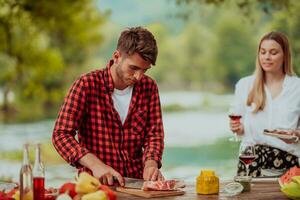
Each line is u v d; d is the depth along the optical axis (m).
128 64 3.24
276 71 4.16
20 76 15.43
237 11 10.45
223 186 3.32
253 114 4.17
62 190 2.74
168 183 3.13
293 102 4.13
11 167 12.41
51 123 20.94
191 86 32.19
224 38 31.28
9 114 22.55
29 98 22.94
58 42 21.08
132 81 3.30
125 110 3.49
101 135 3.44
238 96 4.27
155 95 3.57
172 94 31.39
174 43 32.62
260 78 4.18
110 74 3.42
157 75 32.50
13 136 16.97
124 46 3.24
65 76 23.31
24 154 2.76
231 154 14.32
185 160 13.59
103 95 3.43
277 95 4.16
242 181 3.18
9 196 2.84
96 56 30.92
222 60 31.41
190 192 3.16
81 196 2.71
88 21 16.97
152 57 3.23
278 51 4.11
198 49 32.12
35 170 2.78
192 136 17.23
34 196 2.77
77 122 3.39
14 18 12.75
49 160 13.99
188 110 24.83
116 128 3.46
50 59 14.62
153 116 3.56
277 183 3.41
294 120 4.13
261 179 3.50
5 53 13.88
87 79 3.40
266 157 4.07
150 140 3.53
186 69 32.25
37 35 14.02
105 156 3.45
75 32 16.66
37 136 17.09
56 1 13.12
